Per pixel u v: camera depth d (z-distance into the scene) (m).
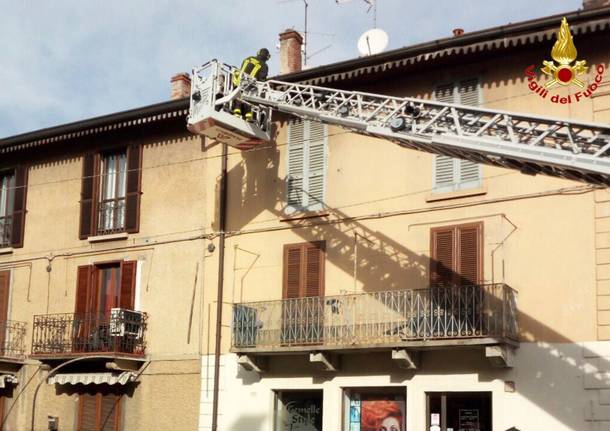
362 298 19.78
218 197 22.86
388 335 19.12
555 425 17.50
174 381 22.27
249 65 19.94
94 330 23.47
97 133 24.88
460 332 18.05
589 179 14.07
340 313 19.88
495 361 17.94
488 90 19.58
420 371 19.08
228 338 21.78
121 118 23.97
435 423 18.91
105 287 24.30
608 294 17.55
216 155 23.16
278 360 20.88
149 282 23.38
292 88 18.67
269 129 20.42
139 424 22.47
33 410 22.38
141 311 23.27
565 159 13.51
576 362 17.56
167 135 24.09
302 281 21.08
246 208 22.36
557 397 17.59
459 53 19.34
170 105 23.08
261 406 20.88
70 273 24.84
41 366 24.08
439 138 15.07
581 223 18.12
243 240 22.19
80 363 23.58
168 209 23.56
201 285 22.53
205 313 22.27
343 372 20.00
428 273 19.52
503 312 17.81
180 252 23.08
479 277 18.91
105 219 24.61
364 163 20.95
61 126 24.98
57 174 25.98
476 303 18.22
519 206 18.84
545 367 17.84
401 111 15.97
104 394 23.28
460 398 18.78
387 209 20.39
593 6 19.08
